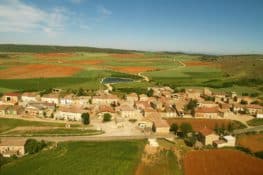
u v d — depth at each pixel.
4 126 157.75
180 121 172.50
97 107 195.62
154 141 137.12
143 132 152.88
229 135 144.50
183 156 121.00
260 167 111.00
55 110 185.00
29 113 179.38
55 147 128.75
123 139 141.12
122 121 167.38
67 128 155.88
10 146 123.94
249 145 137.00
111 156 118.81
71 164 110.62
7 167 107.94
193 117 180.88
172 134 151.12
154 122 157.50
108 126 161.50
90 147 128.88
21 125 160.00
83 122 164.12
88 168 107.56
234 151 126.94
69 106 192.12
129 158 117.25
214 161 115.88
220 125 166.88
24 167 107.88
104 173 104.00
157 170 107.75
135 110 180.50
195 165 112.06
